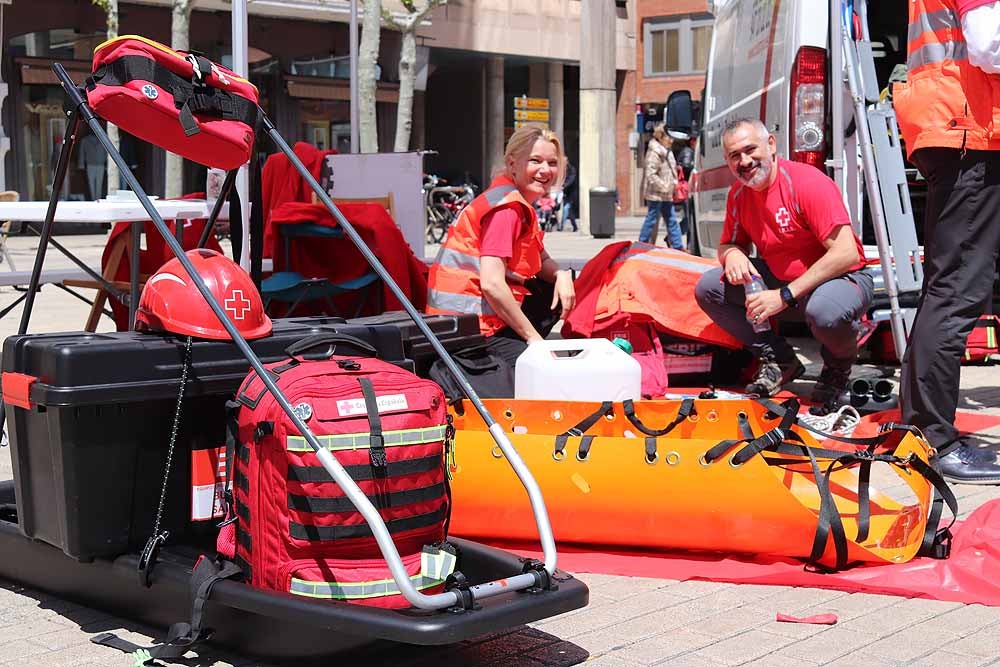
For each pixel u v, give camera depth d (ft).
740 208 18.76
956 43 14.46
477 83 110.73
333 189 24.59
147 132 10.92
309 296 19.84
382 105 94.53
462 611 8.53
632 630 10.26
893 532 12.42
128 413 10.25
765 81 23.25
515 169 17.17
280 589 9.12
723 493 11.76
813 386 21.47
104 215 14.52
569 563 12.13
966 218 14.55
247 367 10.43
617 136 126.21
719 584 11.55
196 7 82.07
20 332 11.62
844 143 20.84
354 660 9.20
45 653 9.73
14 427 10.62
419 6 93.71
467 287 17.17
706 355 20.77
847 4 20.38
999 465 14.99
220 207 12.34
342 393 9.12
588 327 19.76
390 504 9.08
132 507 10.43
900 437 13.25
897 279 18.79
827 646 9.82
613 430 13.29
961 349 14.89
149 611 10.23
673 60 134.00
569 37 108.99
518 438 12.43
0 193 39.68
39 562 11.20
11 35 75.87
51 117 78.43
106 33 79.36
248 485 9.35
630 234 81.76
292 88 88.38
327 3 86.17
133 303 15.26
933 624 10.36
